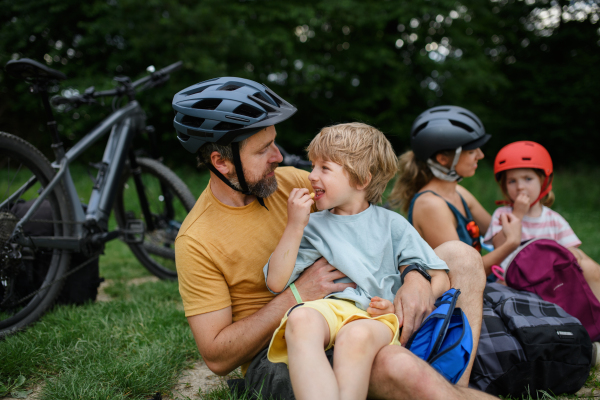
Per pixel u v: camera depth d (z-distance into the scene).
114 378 1.91
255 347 1.58
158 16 10.38
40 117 11.50
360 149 1.70
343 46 12.59
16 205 2.64
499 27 15.13
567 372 1.80
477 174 11.54
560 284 2.13
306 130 12.88
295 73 12.03
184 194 3.44
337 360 1.37
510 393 1.82
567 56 16.27
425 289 1.63
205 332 1.60
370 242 1.70
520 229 2.39
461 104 13.52
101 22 10.34
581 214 8.67
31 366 2.06
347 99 13.03
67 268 2.68
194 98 1.67
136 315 2.66
